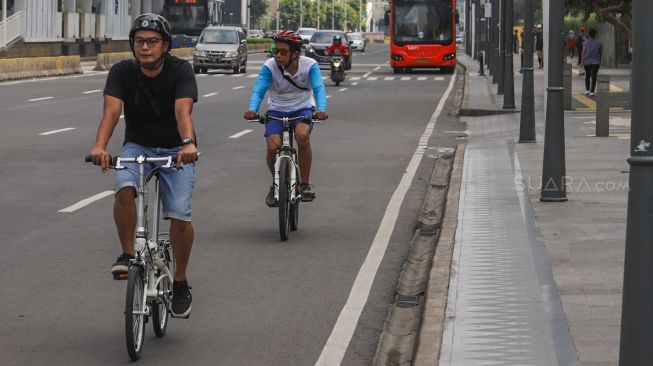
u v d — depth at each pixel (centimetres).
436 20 6475
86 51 7675
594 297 946
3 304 962
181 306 852
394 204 1570
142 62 804
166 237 984
